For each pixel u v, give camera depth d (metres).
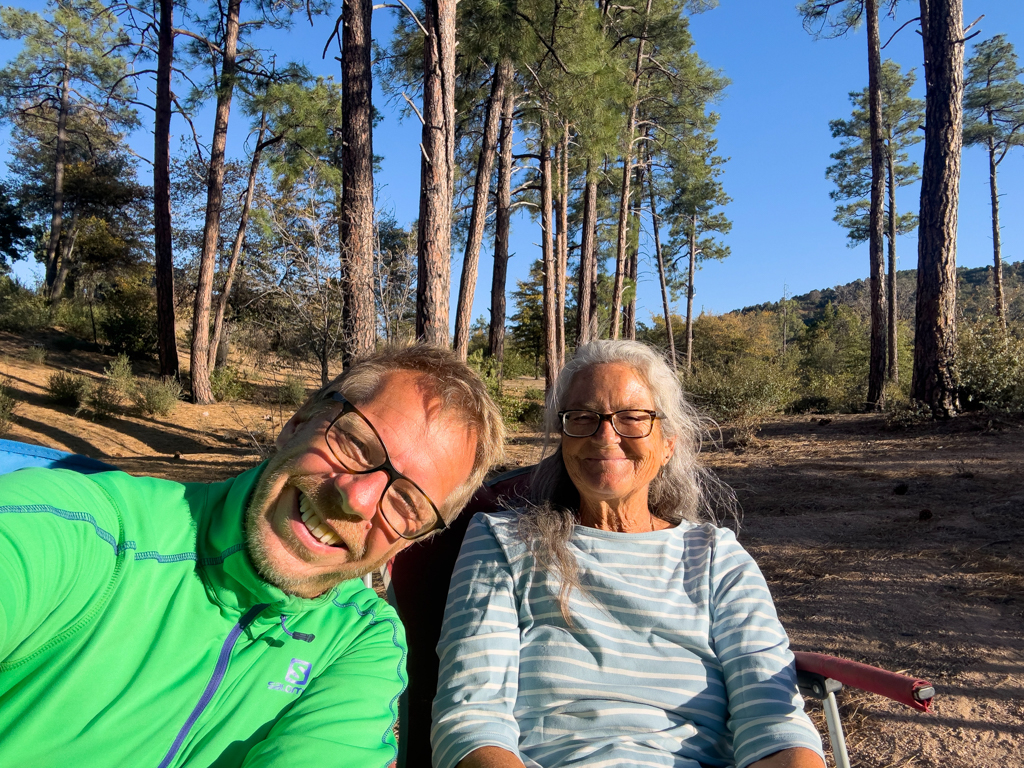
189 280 22.45
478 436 1.27
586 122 11.09
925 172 9.86
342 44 7.57
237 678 1.10
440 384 1.21
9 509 0.84
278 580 1.06
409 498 1.12
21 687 0.89
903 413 9.65
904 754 2.33
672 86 20.22
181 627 1.02
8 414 11.77
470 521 1.98
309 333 8.45
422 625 1.91
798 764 1.39
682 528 1.96
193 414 15.26
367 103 7.59
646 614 1.72
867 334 32.78
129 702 0.94
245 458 10.71
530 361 37.84
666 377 2.00
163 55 16.34
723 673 1.69
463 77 14.79
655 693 1.65
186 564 1.05
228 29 16.11
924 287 9.83
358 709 1.12
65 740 0.88
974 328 9.78
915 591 3.65
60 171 27.41
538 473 2.10
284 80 15.45
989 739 2.36
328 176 13.75
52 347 19.92
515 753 1.49
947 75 9.69
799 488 6.47
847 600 3.62
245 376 19.42
